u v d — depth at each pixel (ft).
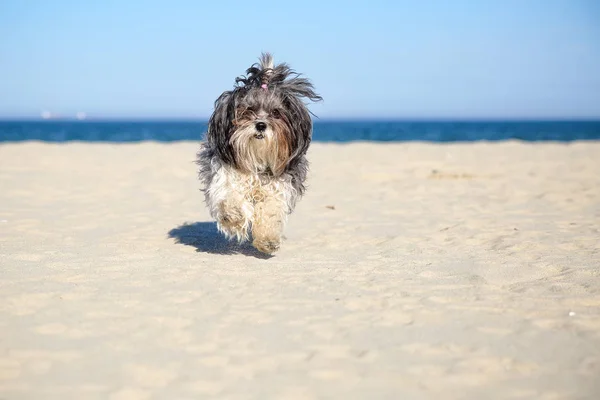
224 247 6.74
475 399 3.74
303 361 4.11
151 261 6.12
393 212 8.88
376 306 4.94
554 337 4.41
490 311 4.84
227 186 6.16
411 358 4.14
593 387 3.84
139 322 4.62
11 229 7.47
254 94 6.03
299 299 5.08
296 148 6.19
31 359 4.11
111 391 3.78
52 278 5.52
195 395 3.76
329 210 9.04
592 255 6.34
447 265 6.03
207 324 4.60
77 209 8.85
